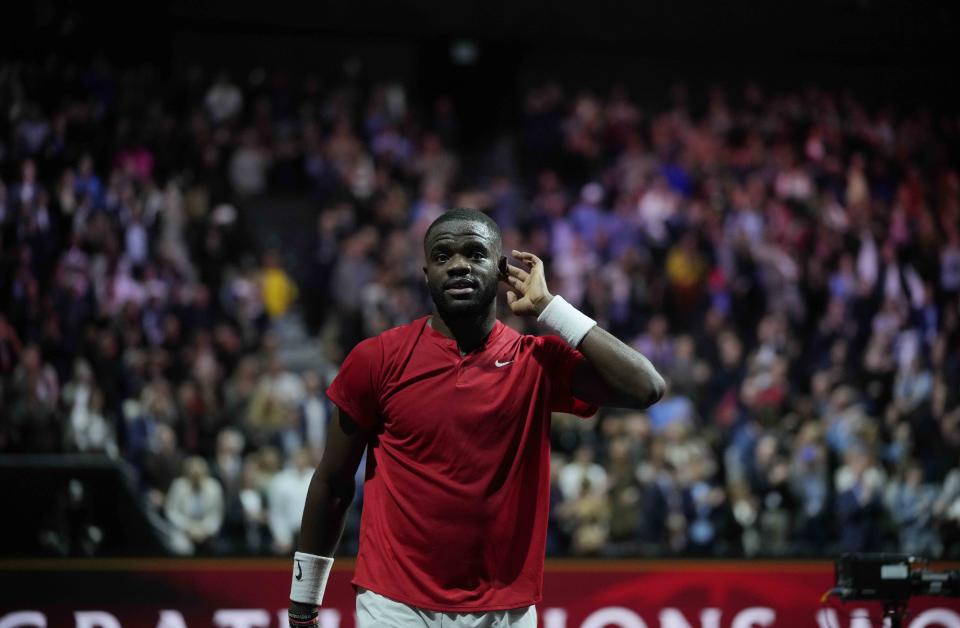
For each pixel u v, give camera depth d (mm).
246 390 12250
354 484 4148
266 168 18094
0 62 15164
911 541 11453
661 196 17500
